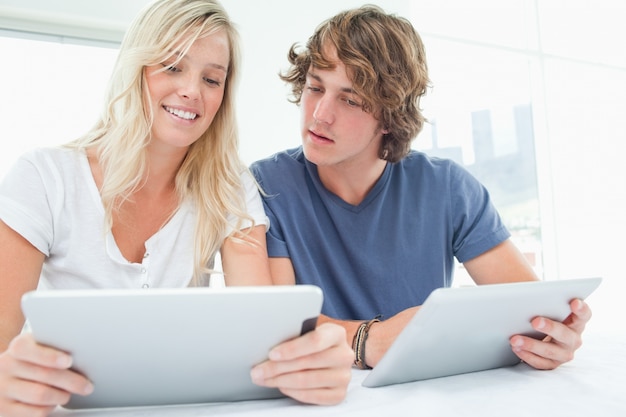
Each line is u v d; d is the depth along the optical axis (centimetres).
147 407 67
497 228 133
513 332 81
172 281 112
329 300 126
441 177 135
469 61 345
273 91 264
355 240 128
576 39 375
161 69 103
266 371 64
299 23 273
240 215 115
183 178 117
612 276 368
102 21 238
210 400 68
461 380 79
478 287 67
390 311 126
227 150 119
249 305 55
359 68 114
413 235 131
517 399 67
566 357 85
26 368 57
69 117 239
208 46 105
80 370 58
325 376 66
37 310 51
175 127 105
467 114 343
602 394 69
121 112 107
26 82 233
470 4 341
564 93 372
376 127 124
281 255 122
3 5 220
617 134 386
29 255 98
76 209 105
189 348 57
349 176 128
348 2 287
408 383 78
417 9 327
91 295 50
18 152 230
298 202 129
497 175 353
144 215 114
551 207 355
